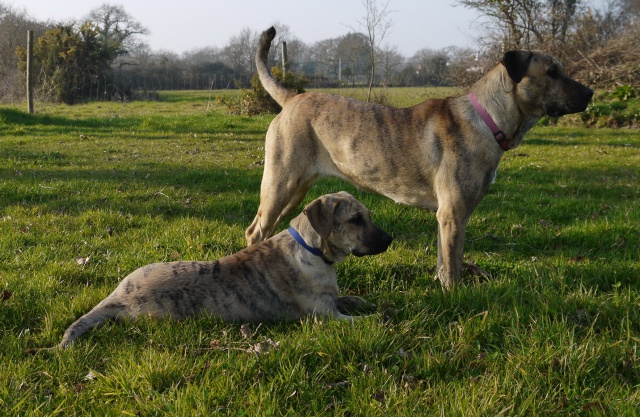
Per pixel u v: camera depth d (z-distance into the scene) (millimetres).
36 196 7773
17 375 3068
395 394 2844
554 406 2762
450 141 4598
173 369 3088
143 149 12961
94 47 39500
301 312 4043
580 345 3201
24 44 50469
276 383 2998
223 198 7777
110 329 3602
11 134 15430
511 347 3311
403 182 4844
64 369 3156
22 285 4336
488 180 4691
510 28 25500
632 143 15094
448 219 4590
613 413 2645
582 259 5355
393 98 27203
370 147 4867
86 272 4758
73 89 37562
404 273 4984
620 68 22609
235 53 60531
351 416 2775
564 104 4562
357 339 3348
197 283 3881
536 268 4820
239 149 13219
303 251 4043
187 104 35688
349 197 4160
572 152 13195
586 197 8094
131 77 51875
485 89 4652
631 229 6098
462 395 2766
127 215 6766
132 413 2740
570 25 25422
